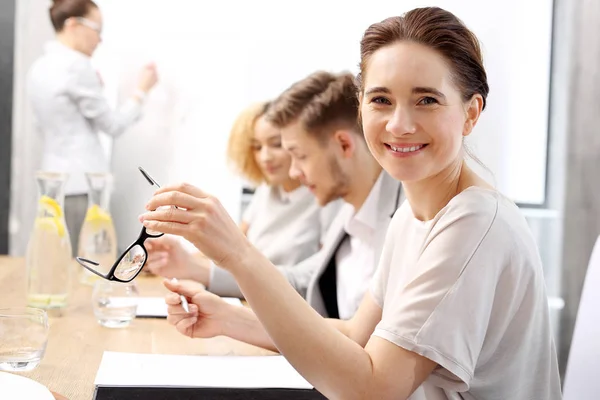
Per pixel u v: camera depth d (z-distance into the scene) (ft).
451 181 4.13
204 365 4.49
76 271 8.05
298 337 3.71
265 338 5.06
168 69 13.52
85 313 6.04
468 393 4.07
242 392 4.03
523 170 13.23
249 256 3.75
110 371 4.25
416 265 3.91
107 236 7.32
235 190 13.44
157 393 3.93
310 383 3.80
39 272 5.88
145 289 7.23
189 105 13.51
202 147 13.50
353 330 4.97
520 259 3.87
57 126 12.55
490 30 13.21
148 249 6.77
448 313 3.69
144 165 13.47
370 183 6.52
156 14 13.53
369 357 3.75
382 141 3.92
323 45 13.58
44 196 5.95
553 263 12.89
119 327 5.57
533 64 13.16
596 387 4.79
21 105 13.50
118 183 13.47
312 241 8.18
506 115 13.21
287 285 3.80
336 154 6.48
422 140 3.82
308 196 8.35
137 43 13.55
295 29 13.57
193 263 6.88
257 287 3.72
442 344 3.67
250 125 9.09
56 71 12.44
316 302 6.84
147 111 13.50
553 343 4.31
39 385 3.51
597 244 5.04
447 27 3.79
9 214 13.53
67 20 12.46
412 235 4.42
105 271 7.29
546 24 13.17
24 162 13.52
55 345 4.96
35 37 13.51
